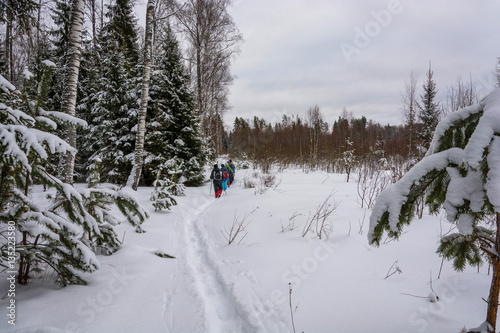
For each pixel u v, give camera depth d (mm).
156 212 6203
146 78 8461
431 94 13992
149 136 10281
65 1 9664
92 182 3359
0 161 1822
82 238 2869
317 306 2266
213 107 20484
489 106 1240
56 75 10766
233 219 5305
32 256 2227
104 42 14055
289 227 4391
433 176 1405
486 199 1142
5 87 2113
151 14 8141
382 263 2867
